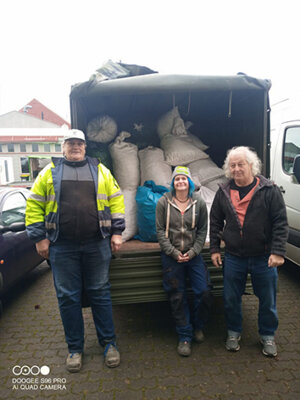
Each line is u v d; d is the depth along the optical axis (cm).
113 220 240
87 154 319
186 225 245
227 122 381
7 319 318
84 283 243
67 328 233
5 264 326
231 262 240
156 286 254
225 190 240
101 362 241
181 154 338
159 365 235
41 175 226
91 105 320
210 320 304
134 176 313
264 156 285
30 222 222
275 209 222
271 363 234
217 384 212
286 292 363
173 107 364
